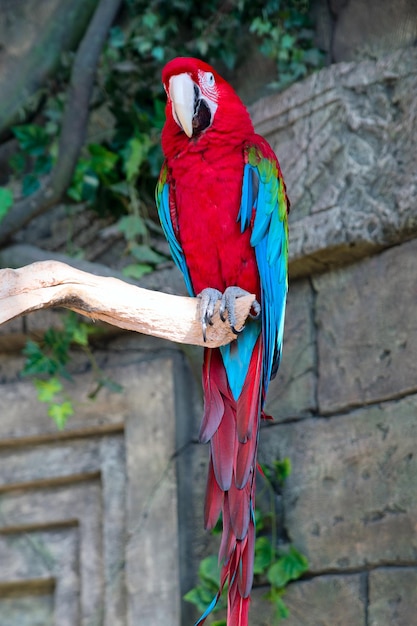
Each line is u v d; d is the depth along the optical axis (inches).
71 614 263.9
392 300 229.5
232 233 196.5
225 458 181.8
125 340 270.7
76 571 266.4
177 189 199.8
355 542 228.2
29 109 284.7
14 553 271.0
